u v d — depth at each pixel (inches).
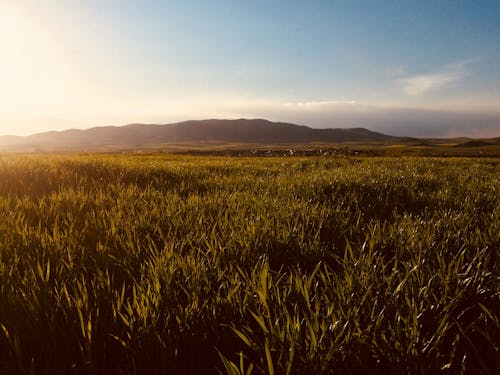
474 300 74.3
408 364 54.2
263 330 63.1
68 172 278.4
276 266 103.4
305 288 71.9
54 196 191.8
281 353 54.2
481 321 68.2
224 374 58.5
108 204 179.0
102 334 65.5
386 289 75.0
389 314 67.9
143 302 70.4
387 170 410.0
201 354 61.5
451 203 196.2
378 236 119.3
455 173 392.8
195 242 117.3
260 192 228.4
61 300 73.5
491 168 486.9
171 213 154.4
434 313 69.4
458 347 62.1
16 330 62.0
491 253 106.3
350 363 55.8
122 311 73.6
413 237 115.2
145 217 150.0
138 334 61.6
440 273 80.9
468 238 121.0
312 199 206.1
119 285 87.6
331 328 60.5
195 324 65.6
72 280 85.5
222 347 62.9
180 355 59.7
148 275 86.1
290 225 134.3
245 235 117.8
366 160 710.5
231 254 103.0
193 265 89.3
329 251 111.4
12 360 57.3
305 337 61.6
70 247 109.8
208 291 77.4
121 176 291.6
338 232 133.3
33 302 72.2
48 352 59.8
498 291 75.0
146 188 242.7
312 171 402.6
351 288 76.1
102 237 121.3
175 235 121.4
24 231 121.7
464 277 82.0
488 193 223.9
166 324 63.9
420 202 205.2
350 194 225.5
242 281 85.3
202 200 191.3
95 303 72.6
